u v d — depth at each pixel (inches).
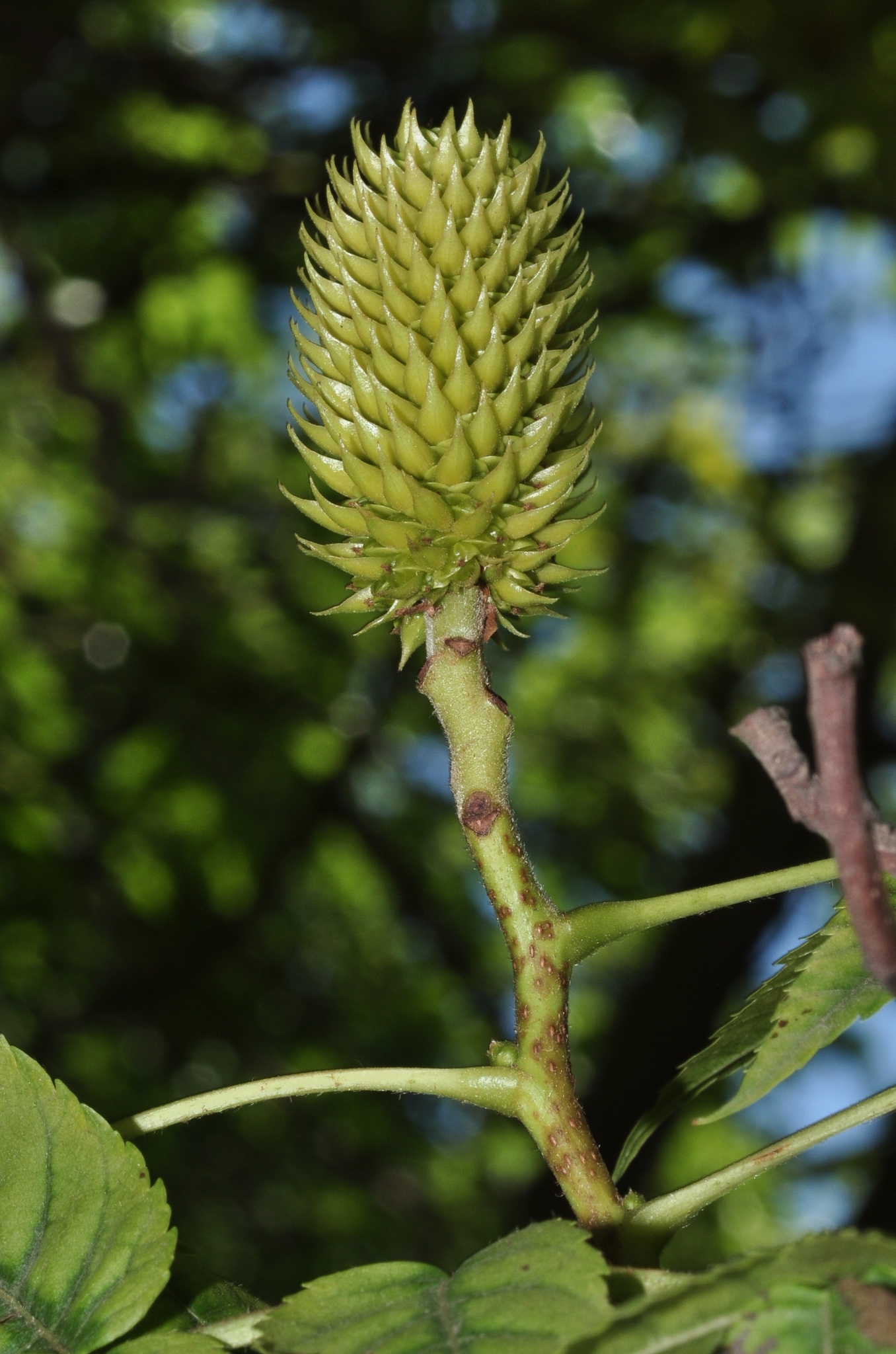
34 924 320.5
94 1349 51.3
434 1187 418.0
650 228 312.5
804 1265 42.5
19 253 344.5
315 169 306.3
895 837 42.1
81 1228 55.1
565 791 391.2
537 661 403.5
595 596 393.1
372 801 409.4
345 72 299.6
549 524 67.0
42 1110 57.9
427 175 68.8
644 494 395.2
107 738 362.9
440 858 409.7
